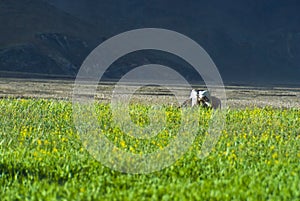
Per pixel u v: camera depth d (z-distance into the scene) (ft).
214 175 79.36
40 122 127.85
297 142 109.50
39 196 66.18
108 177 75.10
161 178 77.41
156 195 66.28
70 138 108.17
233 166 83.20
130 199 64.54
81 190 67.77
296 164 85.76
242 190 67.87
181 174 79.10
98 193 68.18
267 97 369.91
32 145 101.50
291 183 71.51
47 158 86.99
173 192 66.64
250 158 91.50
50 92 328.08
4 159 87.15
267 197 67.00
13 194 68.69
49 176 79.71
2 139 106.63
